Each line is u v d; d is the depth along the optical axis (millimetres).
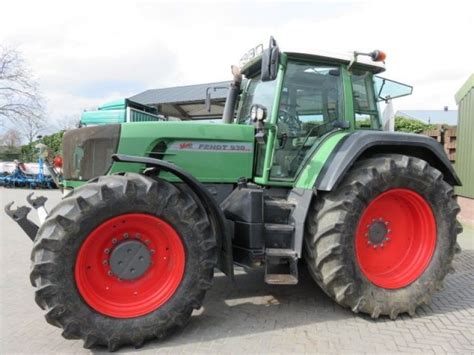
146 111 9617
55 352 2867
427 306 3779
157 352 2865
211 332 3174
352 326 3303
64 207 2797
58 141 20047
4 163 17031
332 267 3281
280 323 3346
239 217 3402
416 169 3535
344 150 3436
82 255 2805
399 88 4520
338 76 3971
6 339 3061
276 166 3781
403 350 2908
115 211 2848
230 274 3174
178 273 3055
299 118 3871
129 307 2945
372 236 3602
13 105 23406
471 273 4844
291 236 3422
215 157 3705
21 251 5762
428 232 3684
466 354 2854
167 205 2975
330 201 3361
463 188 7953
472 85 7469
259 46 4066
